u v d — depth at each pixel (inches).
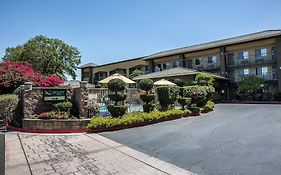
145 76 1090.7
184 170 189.6
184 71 959.6
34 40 1267.2
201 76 745.0
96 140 310.0
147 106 478.6
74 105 435.8
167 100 517.3
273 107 697.0
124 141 299.6
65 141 306.0
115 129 383.6
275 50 1044.5
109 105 428.8
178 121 458.6
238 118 476.4
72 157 231.3
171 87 527.2
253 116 499.5
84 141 305.0
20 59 1234.0
